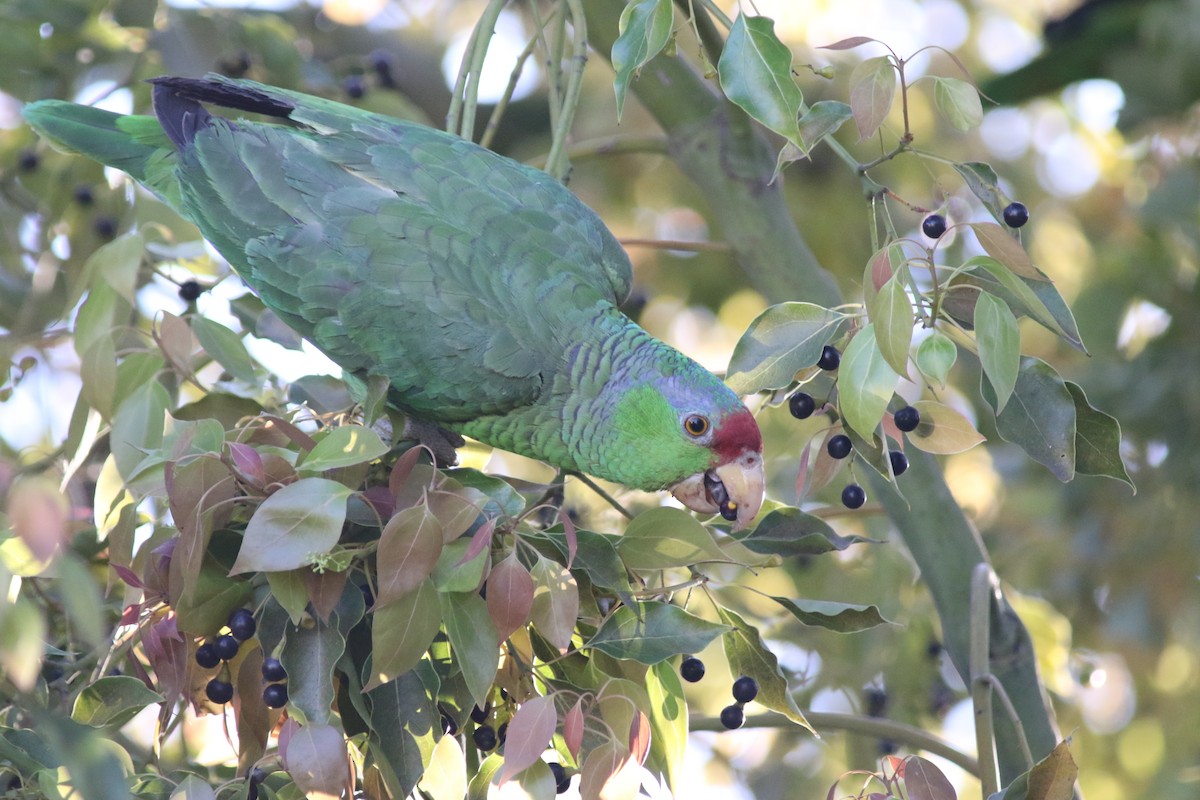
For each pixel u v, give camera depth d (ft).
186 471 17.30
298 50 31.55
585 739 18.54
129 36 29.84
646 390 23.71
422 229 24.18
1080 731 37.91
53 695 20.30
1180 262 37.88
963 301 19.26
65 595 14.55
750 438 23.54
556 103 24.16
